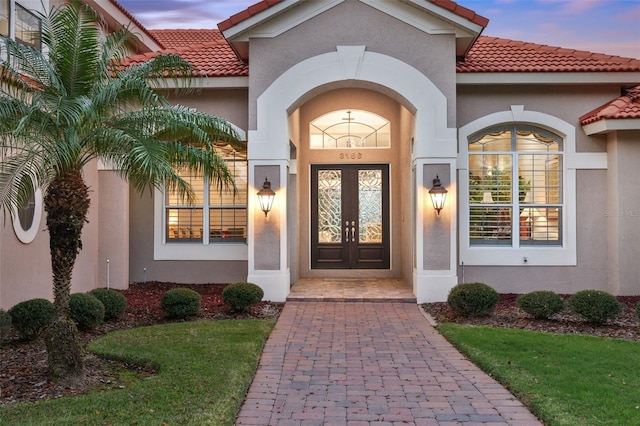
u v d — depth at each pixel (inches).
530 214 476.7
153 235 508.7
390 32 432.1
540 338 297.4
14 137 234.4
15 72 256.4
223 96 473.1
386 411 201.8
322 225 567.5
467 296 352.5
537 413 194.1
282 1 423.2
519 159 477.7
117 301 351.9
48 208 241.1
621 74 442.9
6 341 296.2
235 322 345.1
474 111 469.7
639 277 442.9
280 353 283.1
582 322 344.5
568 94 467.2
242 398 212.2
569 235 464.1
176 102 474.0
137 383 225.5
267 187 428.1
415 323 354.9
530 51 488.7
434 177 427.8
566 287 463.5
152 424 176.9
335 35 434.3
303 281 531.8
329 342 306.0
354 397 217.3
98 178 477.7
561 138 474.6
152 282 505.7
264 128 436.1
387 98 555.2
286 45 437.4
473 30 422.6
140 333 310.3
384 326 346.3
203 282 506.6
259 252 433.1
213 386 214.7
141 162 245.8
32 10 394.9
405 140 514.9
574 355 262.1
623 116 418.0
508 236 475.5
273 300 430.6
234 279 505.4
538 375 231.0
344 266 563.2
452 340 302.4
